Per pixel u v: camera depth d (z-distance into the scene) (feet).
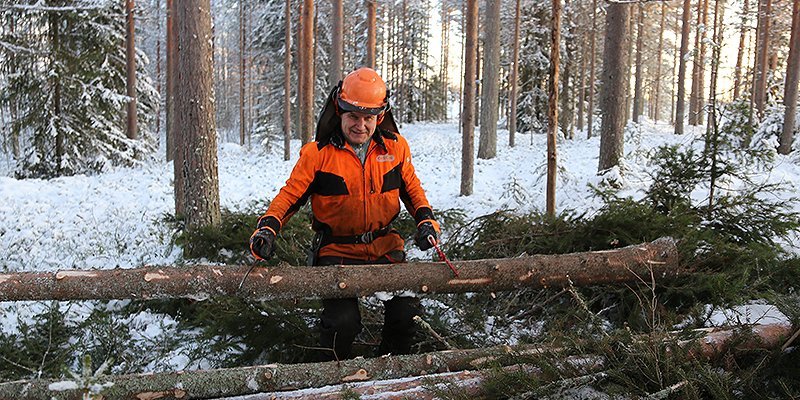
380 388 8.28
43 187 43.80
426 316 12.07
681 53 85.92
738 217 15.34
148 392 8.30
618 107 36.17
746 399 7.64
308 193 9.99
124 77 63.26
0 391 8.23
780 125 60.08
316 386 8.78
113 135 58.75
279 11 97.76
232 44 135.13
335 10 44.52
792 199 15.98
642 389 7.43
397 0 57.31
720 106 17.57
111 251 25.90
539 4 87.81
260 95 119.55
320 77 99.50
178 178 27.73
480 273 10.18
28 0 50.65
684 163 17.20
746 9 72.08
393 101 153.17
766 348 8.33
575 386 7.55
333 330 9.97
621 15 35.70
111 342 12.67
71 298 9.52
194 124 22.20
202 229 21.01
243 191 49.19
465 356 9.06
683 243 12.42
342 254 10.34
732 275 11.39
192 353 11.89
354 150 9.88
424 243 9.87
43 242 28.35
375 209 10.09
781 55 94.02
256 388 8.62
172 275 9.65
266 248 9.29
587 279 10.59
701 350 8.02
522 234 16.14
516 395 7.56
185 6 22.35
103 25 56.03
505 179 50.96
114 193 42.91
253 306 11.82
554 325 10.95
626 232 13.98
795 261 11.78
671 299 11.70
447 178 53.36
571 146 77.87
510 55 93.15
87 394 5.77
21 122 55.57
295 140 95.45
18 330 14.32
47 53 46.11
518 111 93.66
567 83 90.99
